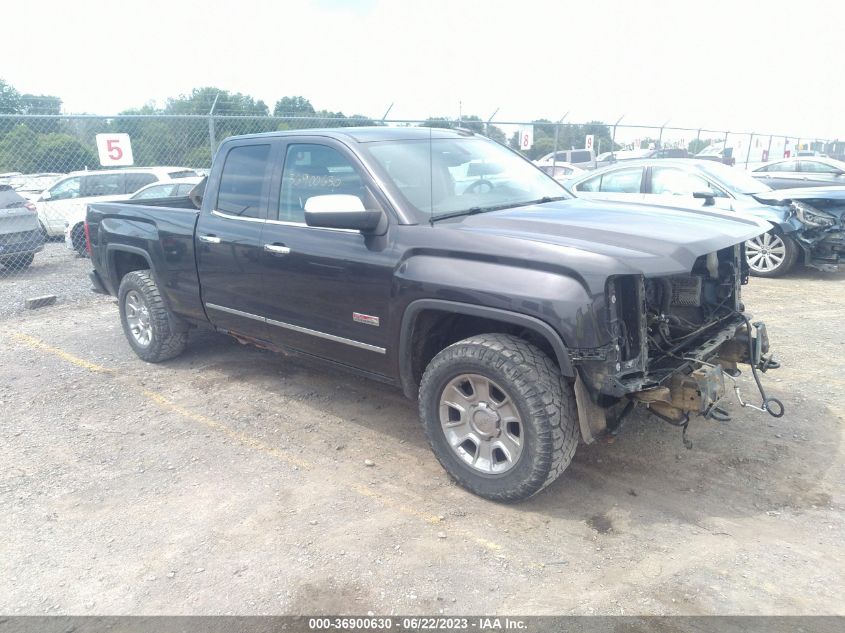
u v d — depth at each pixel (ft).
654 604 9.01
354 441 14.16
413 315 11.89
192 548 10.53
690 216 12.87
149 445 14.17
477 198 13.56
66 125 38.70
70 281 33.14
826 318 22.53
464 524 10.96
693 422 14.40
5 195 35.78
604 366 10.14
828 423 14.20
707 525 10.78
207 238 15.94
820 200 29.22
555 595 9.25
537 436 10.50
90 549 10.57
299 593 9.42
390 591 9.41
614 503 11.47
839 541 10.25
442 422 11.91
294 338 14.71
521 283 10.46
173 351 19.20
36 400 16.83
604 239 10.80
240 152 15.69
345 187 13.23
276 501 11.84
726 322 13.11
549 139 57.00
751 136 73.10
